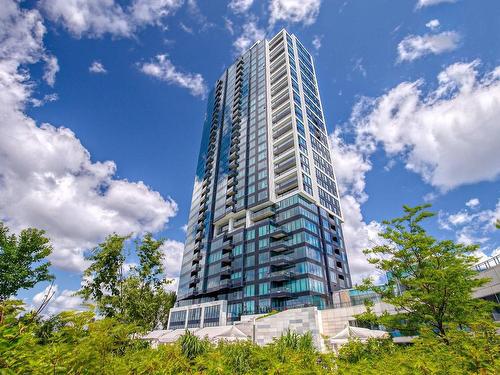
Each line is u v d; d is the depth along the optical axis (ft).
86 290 38.27
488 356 18.29
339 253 220.02
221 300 191.52
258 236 211.20
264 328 83.76
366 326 92.84
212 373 18.85
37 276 74.54
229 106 335.06
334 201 249.75
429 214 52.75
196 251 259.39
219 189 275.18
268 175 234.58
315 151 258.16
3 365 9.96
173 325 219.00
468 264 47.98
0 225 74.43
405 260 50.98
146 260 45.14
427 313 45.06
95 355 13.41
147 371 17.60
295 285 177.99
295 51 316.40
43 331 12.86
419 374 18.24
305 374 20.93
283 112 263.08
